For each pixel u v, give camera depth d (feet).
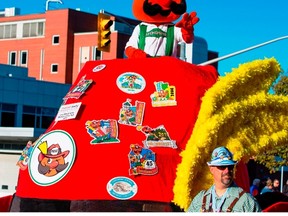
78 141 21.42
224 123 21.03
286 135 22.24
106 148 21.17
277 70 22.49
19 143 104.78
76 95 22.89
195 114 21.86
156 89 22.58
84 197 20.49
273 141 21.97
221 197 17.62
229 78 21.62
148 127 21.67
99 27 57.77
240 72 21.76
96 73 23.73
